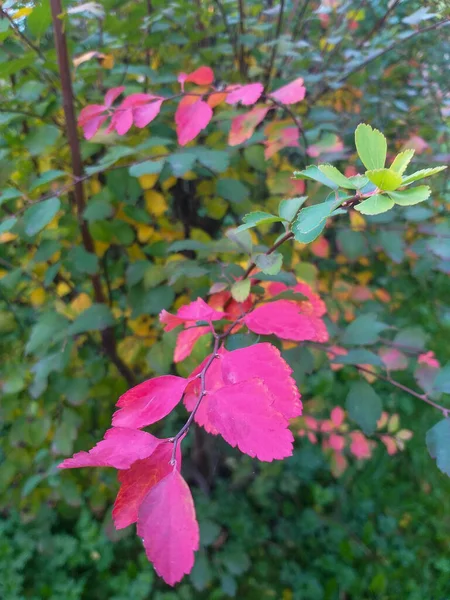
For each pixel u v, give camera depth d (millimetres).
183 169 393
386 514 926
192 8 522
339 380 890
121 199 464
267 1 734
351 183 199
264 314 290
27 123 556
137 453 174
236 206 529
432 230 539
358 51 629
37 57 451
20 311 667
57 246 466
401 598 820
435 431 299
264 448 175
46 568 783
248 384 191
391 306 854
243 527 826
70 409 598
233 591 738
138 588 762
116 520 172
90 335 617
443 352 1093
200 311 289
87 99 538
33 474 673
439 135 745
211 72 370
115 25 455
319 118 553
